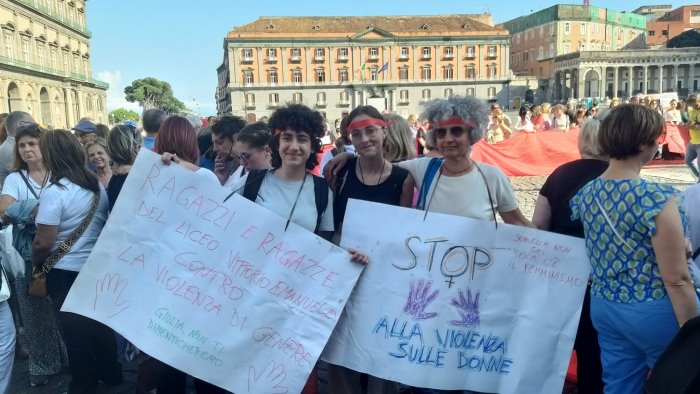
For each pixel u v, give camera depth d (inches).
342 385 120.1
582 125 118.6
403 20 3287.4
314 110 113.5
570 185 115.5
